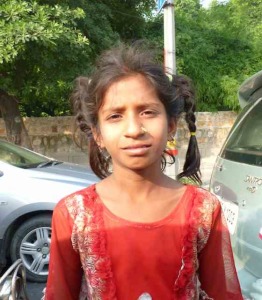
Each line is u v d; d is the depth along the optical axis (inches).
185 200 51.9
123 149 48.6
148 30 410.3
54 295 52.6
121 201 51.1
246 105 126.6
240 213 100.3
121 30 375.2
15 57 241.4
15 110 307.7
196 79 417.1
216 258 52.8
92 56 300.2
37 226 170.7
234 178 107.8
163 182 52.4
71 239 52.0
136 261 49.1
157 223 49.9
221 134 398.6
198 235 50.9
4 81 278.8
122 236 49.7
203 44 425.4
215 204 53.1
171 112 51.5
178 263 49.6
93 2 308.5
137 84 48.8
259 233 91.7
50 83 285.0
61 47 253.9
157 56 57.7
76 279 53.9
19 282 75.8
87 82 54.2
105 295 49.3
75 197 53.2
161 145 49.5
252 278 93.8
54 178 177.9
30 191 171.9
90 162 60.0
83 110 53.9
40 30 222.4
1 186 172.2
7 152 200.8
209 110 417.7
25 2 229.6
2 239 169.5
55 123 368.2
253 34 484.4
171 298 49.3
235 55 440.1
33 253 170.4
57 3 256.8
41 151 367.6
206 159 394.6
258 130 111.7
